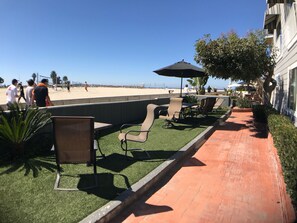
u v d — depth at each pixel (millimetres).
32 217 3320
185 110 12156
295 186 3395
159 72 12148
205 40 10172
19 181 4406
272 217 3727
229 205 4062
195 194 4418
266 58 10383
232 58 9812
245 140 8391
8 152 5543
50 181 4441
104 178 4641
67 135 4195
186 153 6523
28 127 5605
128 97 19734
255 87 23469
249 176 5238
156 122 10820
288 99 9875
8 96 9891
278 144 4914
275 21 15039
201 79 25703
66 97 29547
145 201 4137
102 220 3383
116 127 9461
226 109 16656
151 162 5543
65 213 3432
